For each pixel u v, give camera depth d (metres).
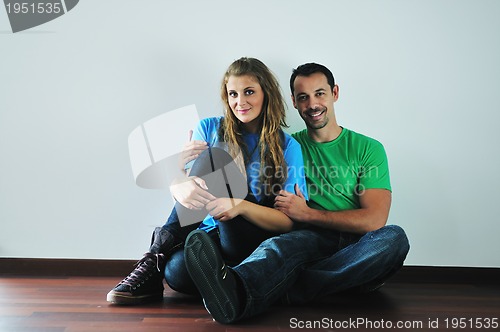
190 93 2.44
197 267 1.65
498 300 2.09
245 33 2.42
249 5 2.42
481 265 2.45
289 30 2.41
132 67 2.43
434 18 2.41
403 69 2.41
